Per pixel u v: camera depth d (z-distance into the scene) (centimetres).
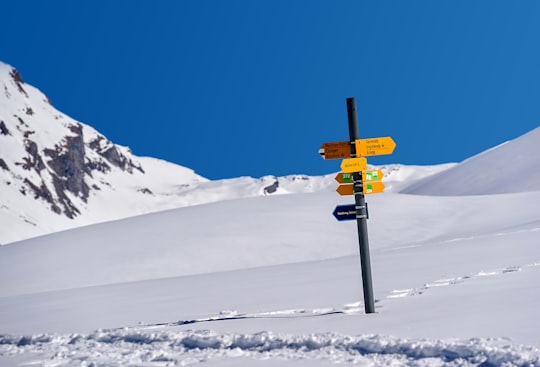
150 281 3359
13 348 1242
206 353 973
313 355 867
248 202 6650
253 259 4700
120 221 6294
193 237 5147
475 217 5719
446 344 803
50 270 4384
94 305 2180
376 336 909
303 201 6531
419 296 1411
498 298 1186
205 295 2128
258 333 1045
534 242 2791
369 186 1350
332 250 4925
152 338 1162
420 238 5238
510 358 715
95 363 970
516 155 16138
